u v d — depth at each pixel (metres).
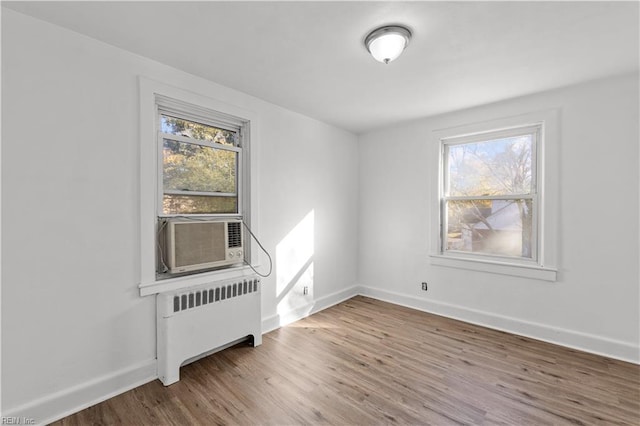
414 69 2.15
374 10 1.50
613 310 2.33
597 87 2.36
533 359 2.29
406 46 1.75
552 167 2.56
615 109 2.30
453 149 3.25
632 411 1.70
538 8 1.48
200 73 2.22
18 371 1.55
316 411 1.71
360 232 4.00
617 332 2.31
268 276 2.84
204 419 1.65
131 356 1.94
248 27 1.65
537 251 2.72
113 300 1.87
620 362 2.24
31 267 1.58
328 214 3.56
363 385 1.96
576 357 2.32
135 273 1.96
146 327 2.01
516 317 2.79
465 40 1.78
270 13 1.53
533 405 1.76
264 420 1.64
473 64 2.08
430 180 3.34
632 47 1.85
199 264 2.24
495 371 2.12
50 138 1.63
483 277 2.99
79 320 1.74
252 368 2.17
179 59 2.02
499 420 1.63
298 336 2.72
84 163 1.75
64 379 1.68
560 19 1.57
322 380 2.02
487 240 3.02
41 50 1.60
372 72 2.21
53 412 1.63
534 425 1.59
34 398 1.59
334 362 2.26
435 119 3.28
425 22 1.60
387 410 1.72
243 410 1.72
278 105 2.91
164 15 1.55
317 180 3.39
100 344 1.82
